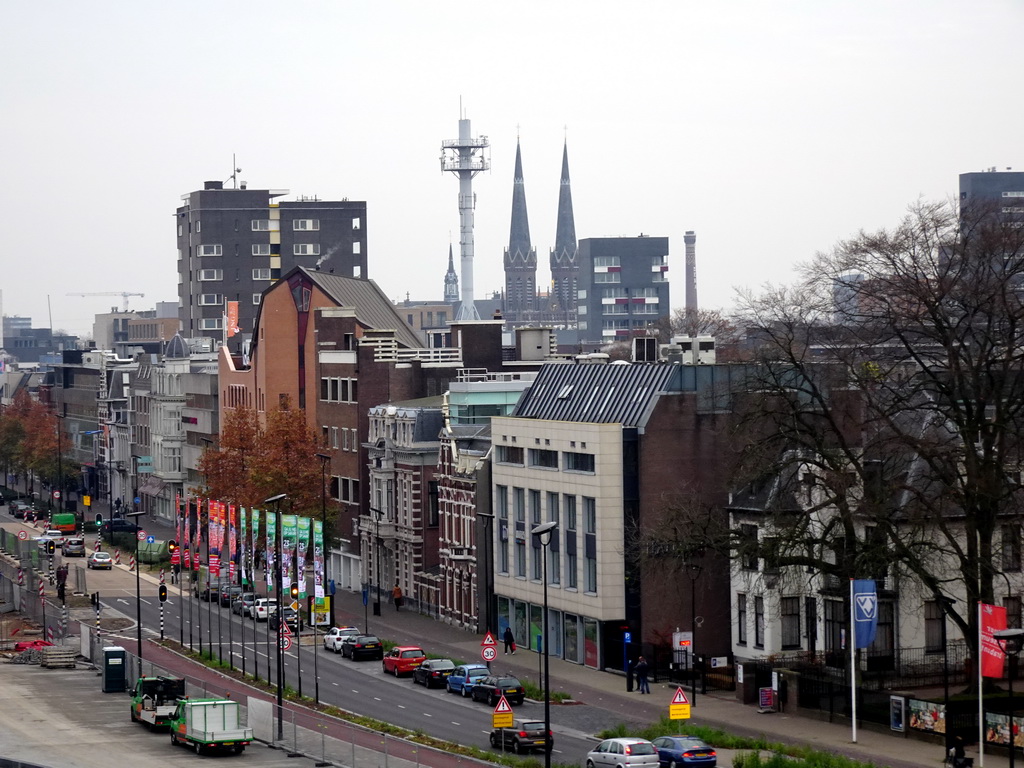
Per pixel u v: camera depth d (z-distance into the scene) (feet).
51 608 601.62
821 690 395.34
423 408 618.03
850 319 401.70
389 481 636.89
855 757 339.36
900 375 408.26
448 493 580.30
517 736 354.54
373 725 392.06
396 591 623.77
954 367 380.58
